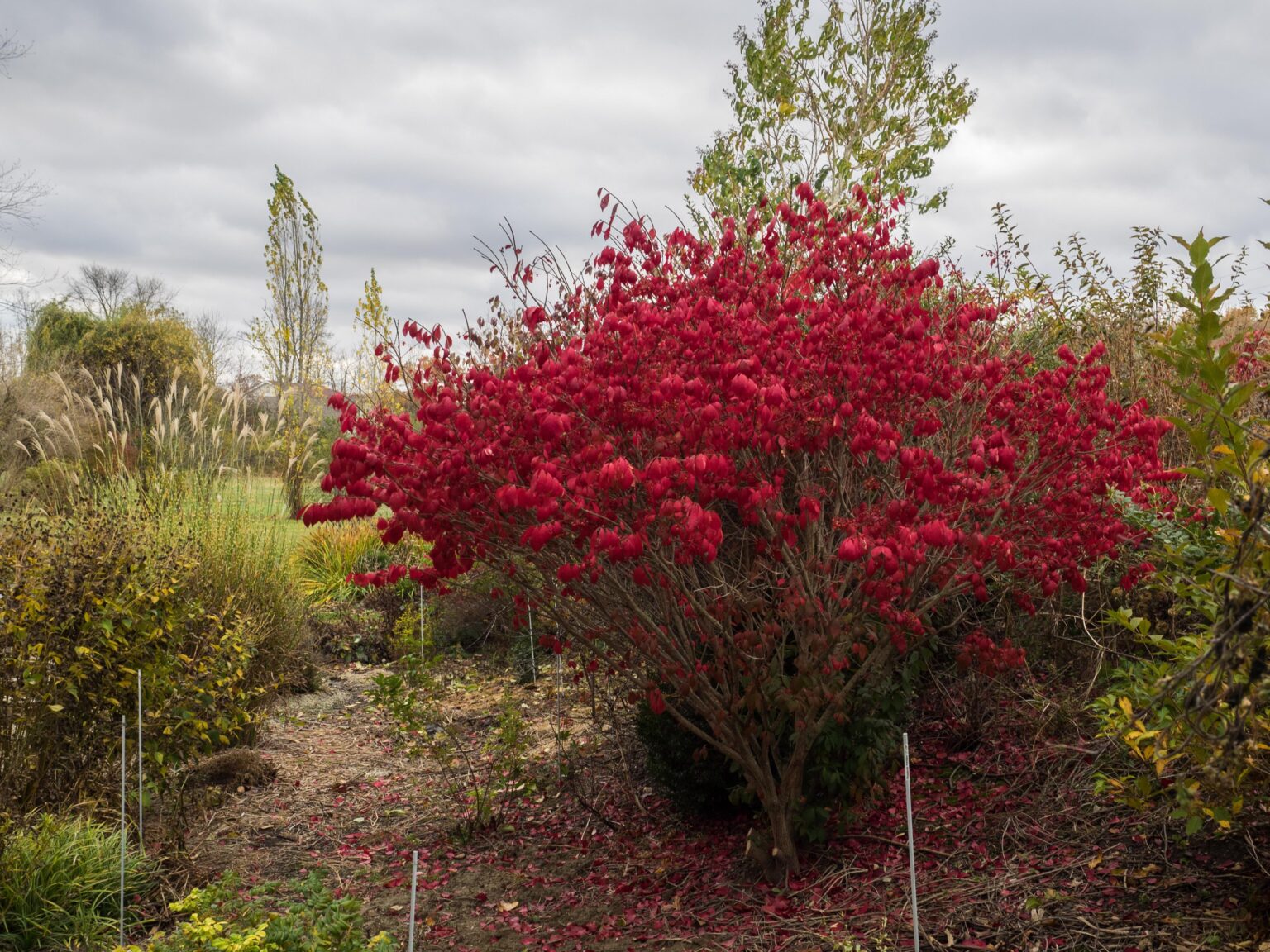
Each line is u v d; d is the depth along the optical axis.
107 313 28.48
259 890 3.78
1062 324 7.20
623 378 3.91
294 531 10.41
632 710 6.80
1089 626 5.72
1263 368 5.45
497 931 4.55
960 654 4.78
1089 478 4.43
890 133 10.03
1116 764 4.72
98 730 5.32
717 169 9.71
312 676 9.29
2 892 4.32
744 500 4.12
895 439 4.10
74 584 5.29
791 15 10.06
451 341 4.41
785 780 4.67
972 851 4.50
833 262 4.82
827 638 4.31
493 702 8.38
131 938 4.36
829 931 4.08
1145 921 3.58
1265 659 2.47
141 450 9.41
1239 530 3.40
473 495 3.88
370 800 6.45
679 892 4.72
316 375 20.56
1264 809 3.58
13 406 14.19
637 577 3.90
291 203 20.56
